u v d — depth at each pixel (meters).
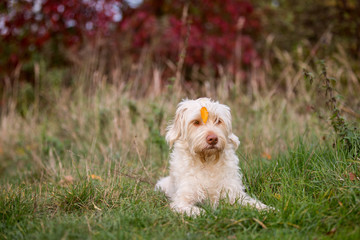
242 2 10.77
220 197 3.87
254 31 11.41
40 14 10.15
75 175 5.07
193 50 9.48
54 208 3.87
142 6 10.68
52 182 4.98
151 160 5.66
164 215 3.41
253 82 7.75
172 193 4.45
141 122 6.65
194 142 4.07
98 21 9.76
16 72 9.12
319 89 5.14
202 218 3.29
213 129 4.04
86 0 9.88
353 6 10.04
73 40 9.95
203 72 9.60
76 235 2.93
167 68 9.34
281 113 6.44
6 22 9.95
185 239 2.88
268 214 3.27
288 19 11.62
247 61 9.77
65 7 9.73
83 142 6.75
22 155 6.93
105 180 4.62
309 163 4.25
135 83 7.93
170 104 6.74
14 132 7.59
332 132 4.80
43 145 6.72
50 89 9.10
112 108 6.97
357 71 8.15
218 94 7.25
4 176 5.91
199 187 4.13
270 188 4.12
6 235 3.10
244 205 3.60
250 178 4.41
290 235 2.85
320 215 3.12
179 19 10.14
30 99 9.36
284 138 5.64
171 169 4.48
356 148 4.21
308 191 3.80
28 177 5.60
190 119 4.16
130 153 5.87
